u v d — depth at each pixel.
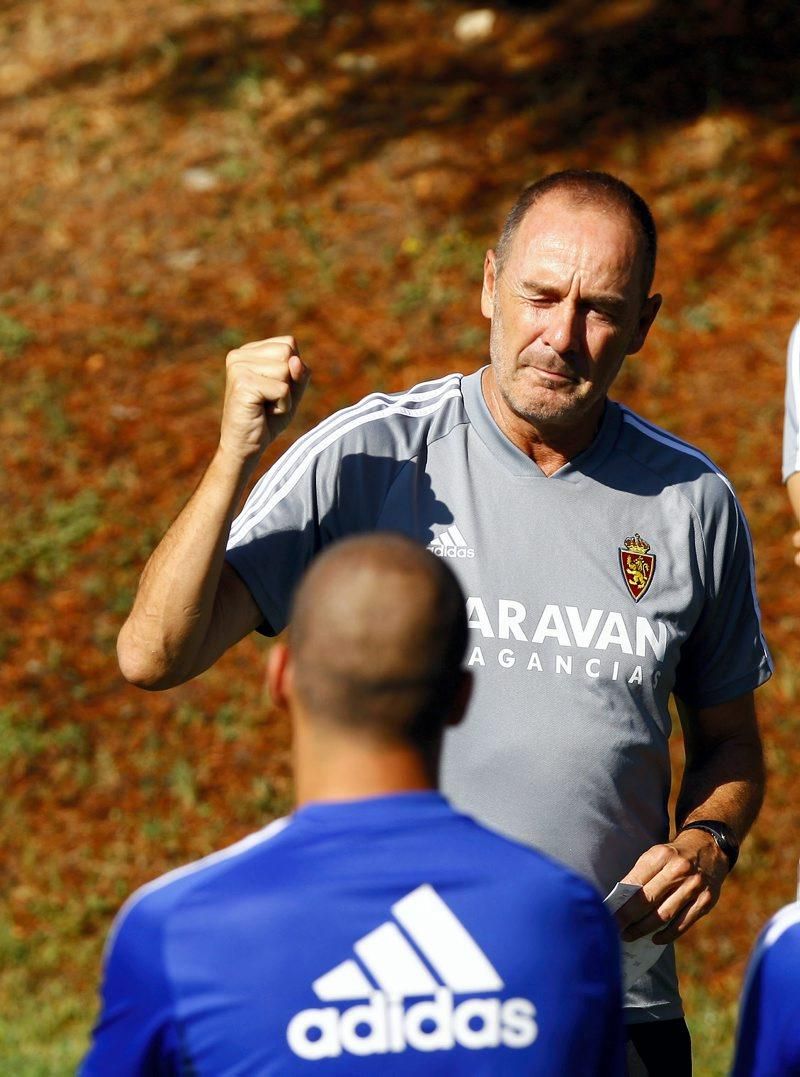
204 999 6.76
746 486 28.88
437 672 7.09
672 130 36.66
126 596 28.19
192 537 9.90
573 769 10.52
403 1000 6.77
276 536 10.80
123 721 26.56
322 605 7.11
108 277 34.00
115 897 24.16
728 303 32.59
